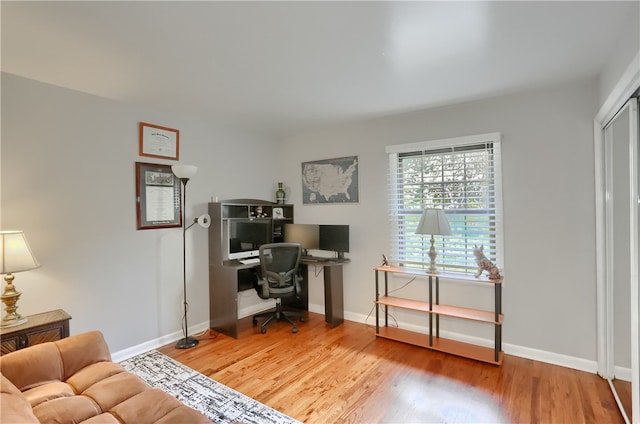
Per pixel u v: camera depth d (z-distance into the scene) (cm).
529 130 274
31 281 239
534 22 170
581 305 256
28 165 238
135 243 299
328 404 218
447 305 315
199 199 354
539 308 273
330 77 242
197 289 351
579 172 255
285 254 354
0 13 157
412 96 284
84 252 266
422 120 328
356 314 378
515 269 282
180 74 234
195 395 229
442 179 319
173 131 330
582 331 256
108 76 236
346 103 302
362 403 219
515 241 282
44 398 151
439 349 293
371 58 211
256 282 372
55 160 251
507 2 152
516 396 223
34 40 184
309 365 273
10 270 199
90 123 271
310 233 397
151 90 265
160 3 151
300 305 432
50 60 210
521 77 243
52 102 250
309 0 149
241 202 377
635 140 180
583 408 209
